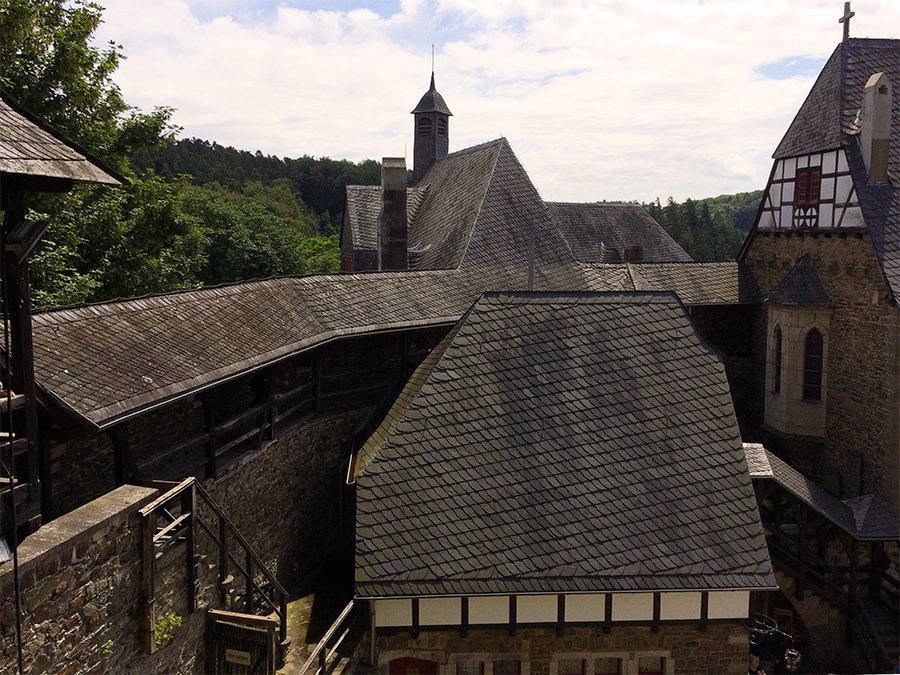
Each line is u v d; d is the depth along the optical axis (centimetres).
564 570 1151
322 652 1073
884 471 1886
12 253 740
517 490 1224
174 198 2469
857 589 1627
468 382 1338
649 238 4038
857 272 1964
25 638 704
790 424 2128
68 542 752
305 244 5922
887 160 1966
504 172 2478
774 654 1611
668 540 1198
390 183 2386
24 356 750
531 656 1196
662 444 1311
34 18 2000
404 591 1116
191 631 991
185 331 1129
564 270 2327
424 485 1213
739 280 2403
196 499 1081
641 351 1430
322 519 1576
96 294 2238
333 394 1617
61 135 793
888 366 1864
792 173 2217
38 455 845
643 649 1209
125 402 879
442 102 3369
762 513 1844
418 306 1775
